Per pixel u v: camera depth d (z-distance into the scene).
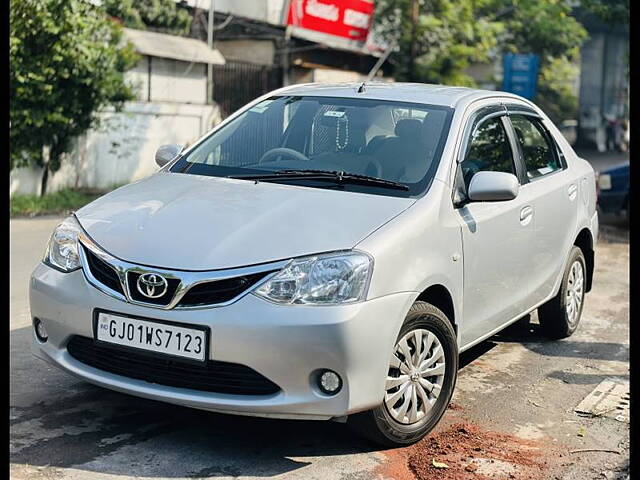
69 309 4.11
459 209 4.68
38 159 14.02
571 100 37.12
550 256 5.91
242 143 5.12
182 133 18.02
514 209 5.25
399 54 23.98
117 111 14.62
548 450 4.45
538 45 28.11
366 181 4.58
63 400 4.86
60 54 13.20
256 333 3.76
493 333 5.21
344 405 3.86
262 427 4.52
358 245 3.98
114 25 14.28
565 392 5.37
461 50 23.58
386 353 3.98
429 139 4.86
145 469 3.99
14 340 6.12
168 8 18.08
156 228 4.14
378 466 4.10
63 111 13.84
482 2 24.11
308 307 3.80
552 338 6.50
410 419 4.29
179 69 18.08
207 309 3.82
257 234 4.02
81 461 4.05
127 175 16.64
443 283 4.42
